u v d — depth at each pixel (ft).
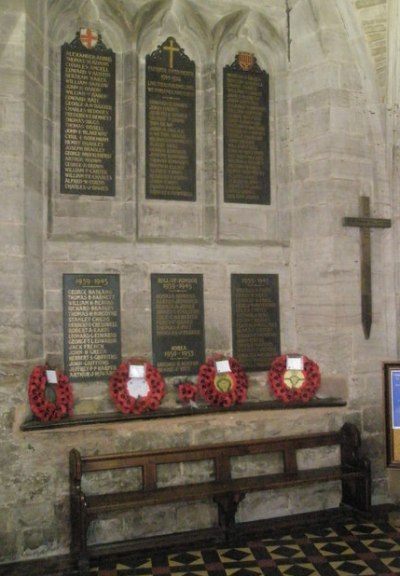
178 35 21.80
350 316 21.35
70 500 17.61
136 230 20.57
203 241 21.50
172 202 21.35
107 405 19.67
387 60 21.56
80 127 20.25
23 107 17.93
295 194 22.36
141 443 18.78
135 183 20.56
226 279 21.63
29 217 18.24
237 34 22.33
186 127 21.65
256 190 22.35
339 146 21.43
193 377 20.97
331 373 21.31
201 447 19.22
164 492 18.37
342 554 17.52
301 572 16.37
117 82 20.83
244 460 20.10
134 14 20.88
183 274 21.11
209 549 18.08
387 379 19.52
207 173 21.70
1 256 17.46
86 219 20.17
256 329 21.85
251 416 20.13
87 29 20.51
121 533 18.38
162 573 16.48
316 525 19.65
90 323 19.81
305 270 22.00
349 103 21.71
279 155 22.67
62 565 16.98
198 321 21.17
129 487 18.67
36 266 18.79
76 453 17.37
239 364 21.45
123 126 20.77
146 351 20.47
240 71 22.38
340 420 21.06
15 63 17.89
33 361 18.28
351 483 20.71
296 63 22.43
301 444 20.44
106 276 20.11
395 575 16.11
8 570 16.71
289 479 19.53
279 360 21.29
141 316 20.48
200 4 21.56
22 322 17.56
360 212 21.58
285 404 20.53
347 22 21.48
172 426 19.17
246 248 21.95
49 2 19.67
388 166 22.21
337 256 21.26
